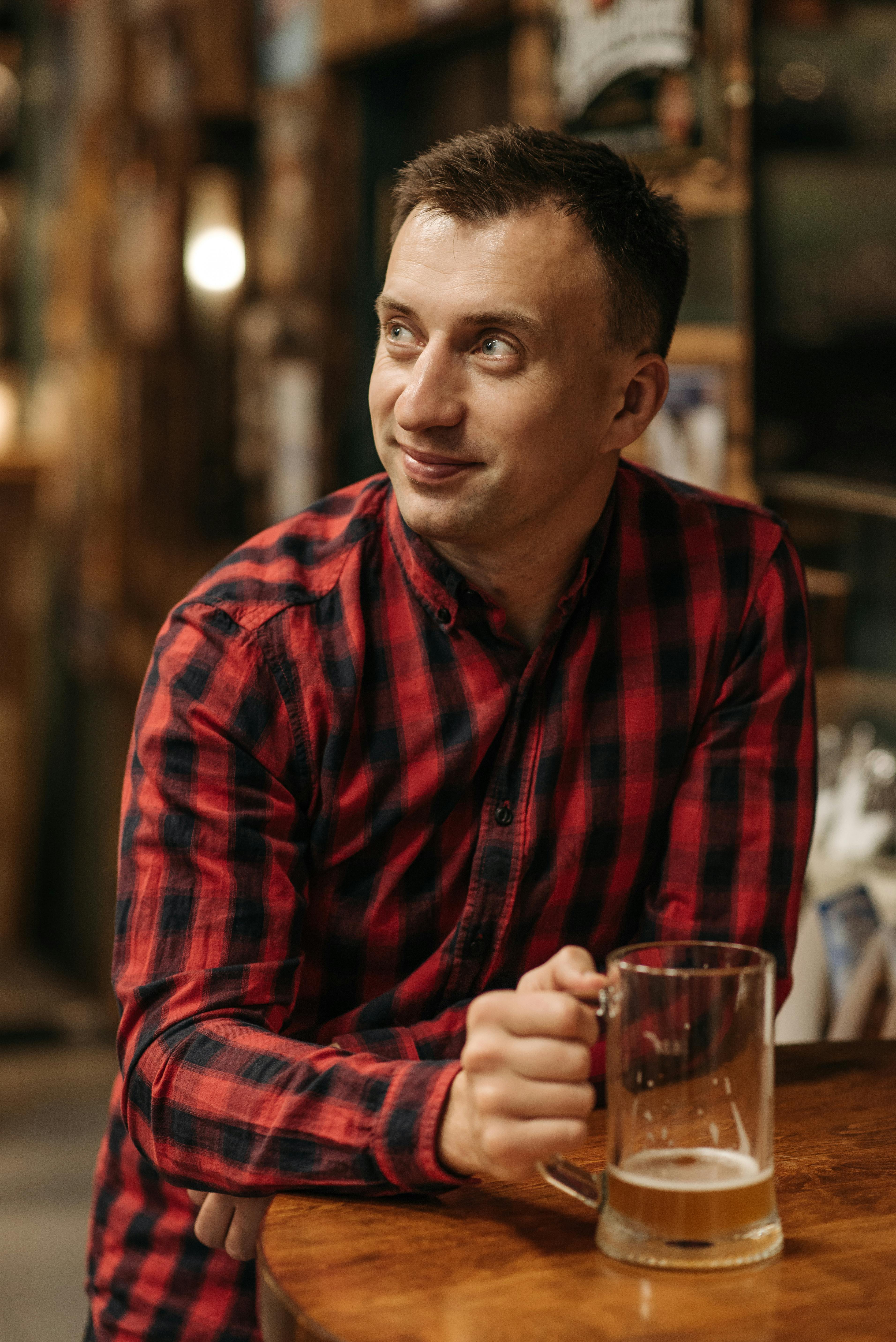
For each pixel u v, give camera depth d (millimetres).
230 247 4094
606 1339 813
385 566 1228
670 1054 903
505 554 1168
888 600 2250
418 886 1230
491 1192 1014
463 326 1076
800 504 2369
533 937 1255
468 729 1201
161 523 4473
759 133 2352
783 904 1267
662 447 2604
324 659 1192
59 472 5590
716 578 1289
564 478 1132
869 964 1692
